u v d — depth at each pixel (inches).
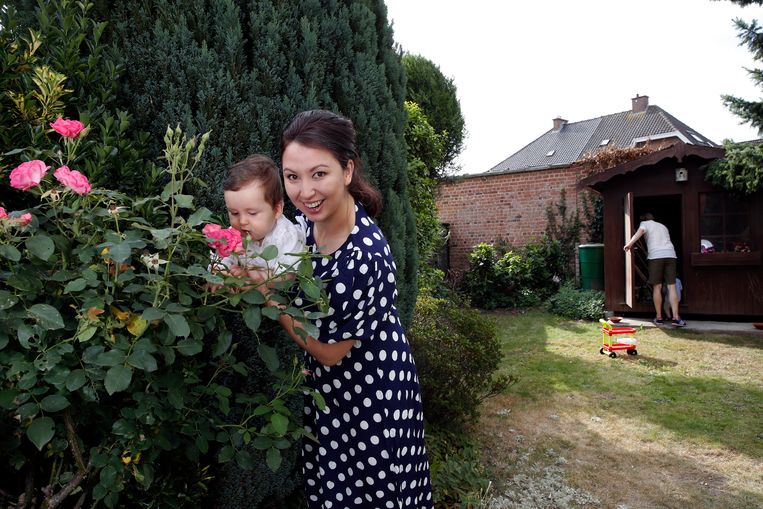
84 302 39.4
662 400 159.2
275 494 78.3
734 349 217.6
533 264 378.6
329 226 52.3
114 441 46.1
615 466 118.0
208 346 63.2
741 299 277.9
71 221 43.9
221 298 51.4
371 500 56.8
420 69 329.4
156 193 57.8
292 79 73.2
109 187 56.0
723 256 277.0
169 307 40.6
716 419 142.8
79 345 43.0
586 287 349.1
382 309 53.2
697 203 286.7
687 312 289.1
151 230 42.1
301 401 75.4
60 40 58.3
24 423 41.0
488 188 439.2
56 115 51.9
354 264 50.6
